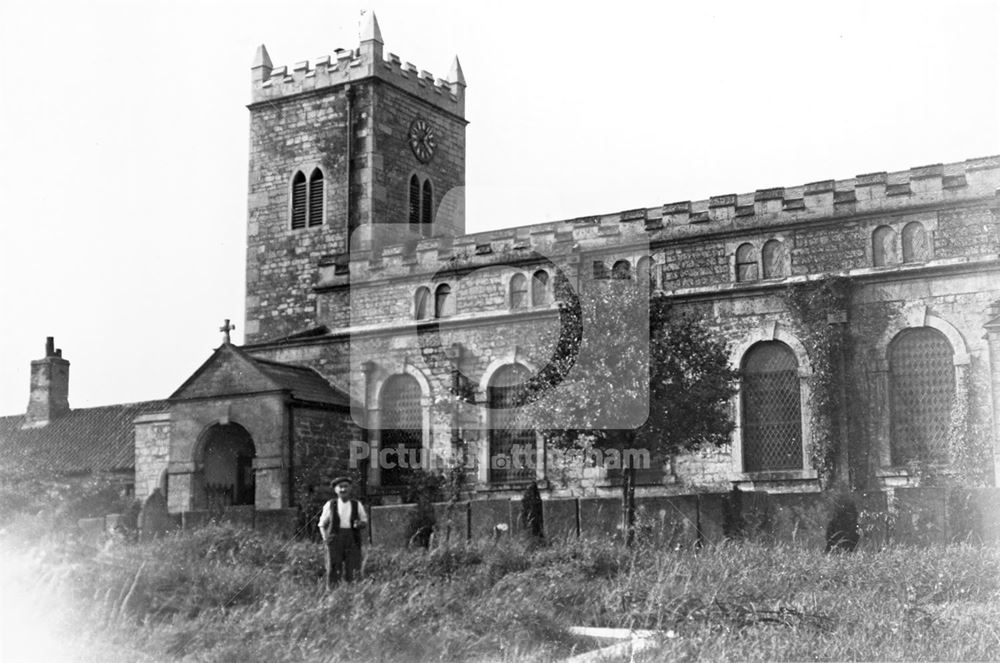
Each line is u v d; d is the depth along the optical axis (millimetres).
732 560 21953
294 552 24875
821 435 36781
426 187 52875
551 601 17594
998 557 21562
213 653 14273
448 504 33094
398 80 51469
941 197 36438
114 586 18156
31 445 58125
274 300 51781
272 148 52656
